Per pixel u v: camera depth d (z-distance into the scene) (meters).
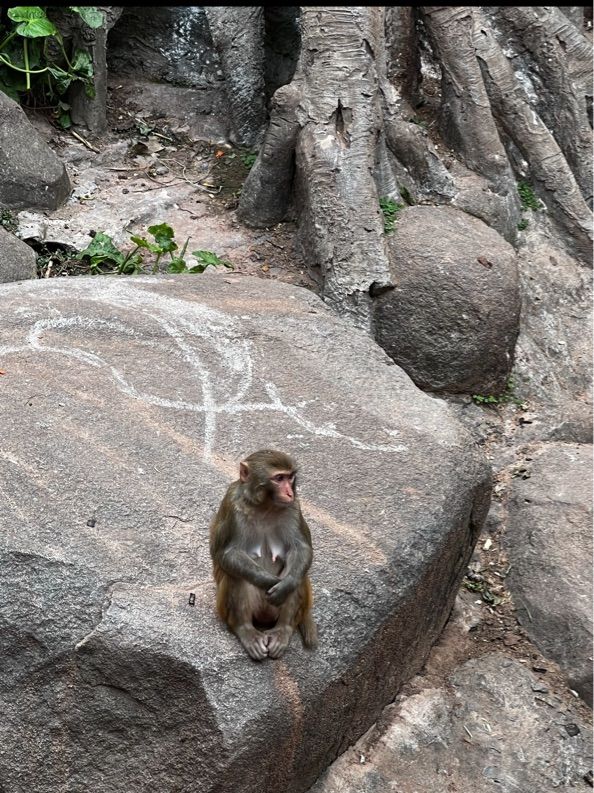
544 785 6.40
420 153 10.59
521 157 11.41
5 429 6.04
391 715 6.53
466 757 6.45
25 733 5.12
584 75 11.91
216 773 4.90
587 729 6.84
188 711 4.96
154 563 5.37
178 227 10.64
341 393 7.13
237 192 11.31
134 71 12.74
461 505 6.50
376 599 5.70
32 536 5.31
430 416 7.07
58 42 11.25
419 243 9.59
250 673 5.03
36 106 11.68
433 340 9.32
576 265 11.07
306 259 10.11
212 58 12.76
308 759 5.62
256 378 7.11
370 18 10.27
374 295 9.42
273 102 10.39
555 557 7.74
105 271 9.94
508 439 9.23
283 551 5.11
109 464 5.98
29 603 5.11
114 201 10.87
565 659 7.24
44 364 6.80
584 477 8.43
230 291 8.30
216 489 6.00
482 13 11.92
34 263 9.29
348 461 6.47
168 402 6.70
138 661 4.97
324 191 9.78
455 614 7.53
